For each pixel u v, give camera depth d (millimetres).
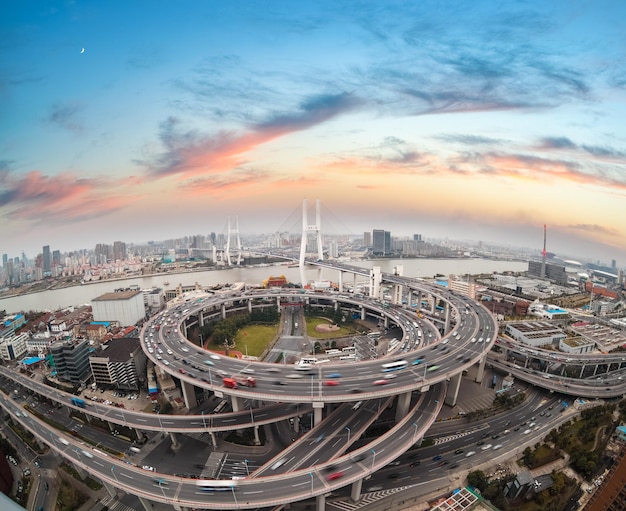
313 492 100250
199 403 169250
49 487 127188
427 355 168375
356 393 131750
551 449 135500
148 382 182250
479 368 183000
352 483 112562
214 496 102500
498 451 134250
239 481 105812
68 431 153500
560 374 197750
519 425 150250
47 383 195500
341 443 121625
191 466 130250
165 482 110562
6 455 142125
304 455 116438
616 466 87250
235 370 159625
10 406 165125
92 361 183875
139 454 137375
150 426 139000
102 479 114625
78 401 160625
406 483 119750
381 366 156625
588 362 195750
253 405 156250
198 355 180000
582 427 144875
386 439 120938
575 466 126375
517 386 183000
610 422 150875
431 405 141375
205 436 145375
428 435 143875
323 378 147000
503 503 109375
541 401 169250
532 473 124375
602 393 168500
